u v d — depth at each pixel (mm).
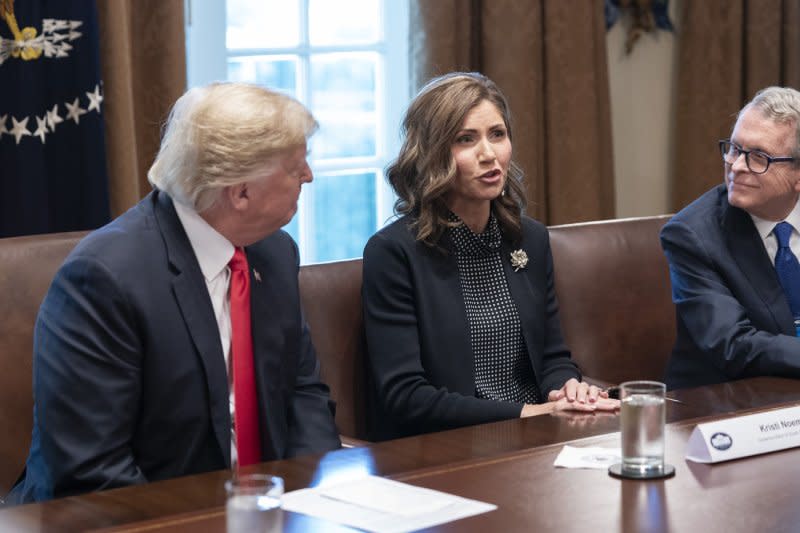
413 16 4410
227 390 2498
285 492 1988
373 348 3080
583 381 3373
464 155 3066
